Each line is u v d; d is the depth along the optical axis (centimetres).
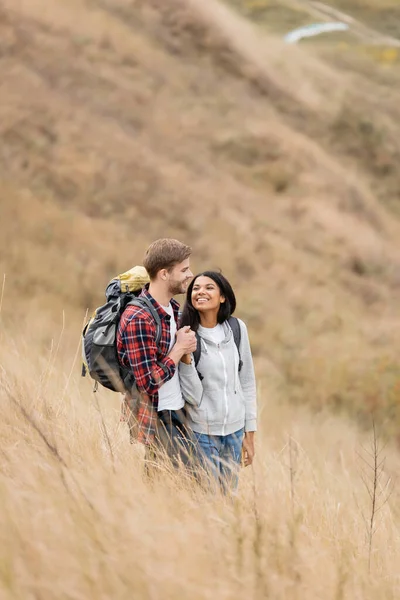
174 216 2372
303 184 2847
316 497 510
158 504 377
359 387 1622
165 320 467
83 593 276
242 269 2272
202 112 2975
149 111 2836
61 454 396
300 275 2327
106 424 516
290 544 353
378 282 2517
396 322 2188
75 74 2762
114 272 1986
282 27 5247
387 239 2873
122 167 2439
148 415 457
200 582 308
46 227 2020
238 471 482
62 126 2466
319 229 2623
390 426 1478
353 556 418
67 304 1780
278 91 3428
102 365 459
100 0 3306
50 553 287
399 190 3297
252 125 3009
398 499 622
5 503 310
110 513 327
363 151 3394
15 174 2219
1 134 2331
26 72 2611
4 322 1438
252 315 2039
